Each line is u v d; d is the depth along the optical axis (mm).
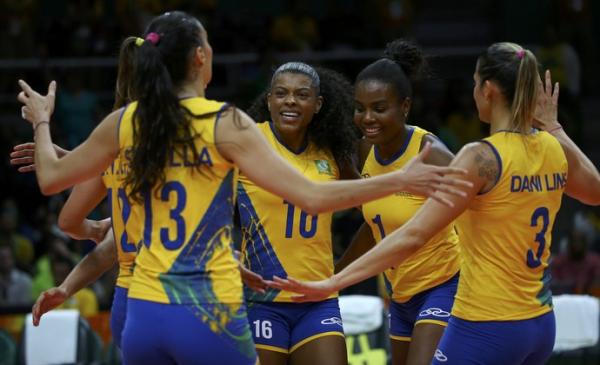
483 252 12234
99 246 13594
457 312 12438
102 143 11359
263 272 14328
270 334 14172
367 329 20906
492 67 12250
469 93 42406
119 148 11328
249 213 14359
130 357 11141
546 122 13180
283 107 14156
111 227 13758
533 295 12273
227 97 41812
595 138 46875
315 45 44719
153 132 10930
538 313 12289
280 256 14289
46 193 11617
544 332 12367
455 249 14695
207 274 10930
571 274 29375
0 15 42938
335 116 14648
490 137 12156
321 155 14711
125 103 12992
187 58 11180
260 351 14148
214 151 10977
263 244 14297
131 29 42594
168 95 10961
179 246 10961
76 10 43625
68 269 27781
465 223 12383
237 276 11164
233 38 43562
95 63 40531
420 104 39781
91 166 11438
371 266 12047
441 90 46062
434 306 14414
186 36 11148
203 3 45781
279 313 14250
